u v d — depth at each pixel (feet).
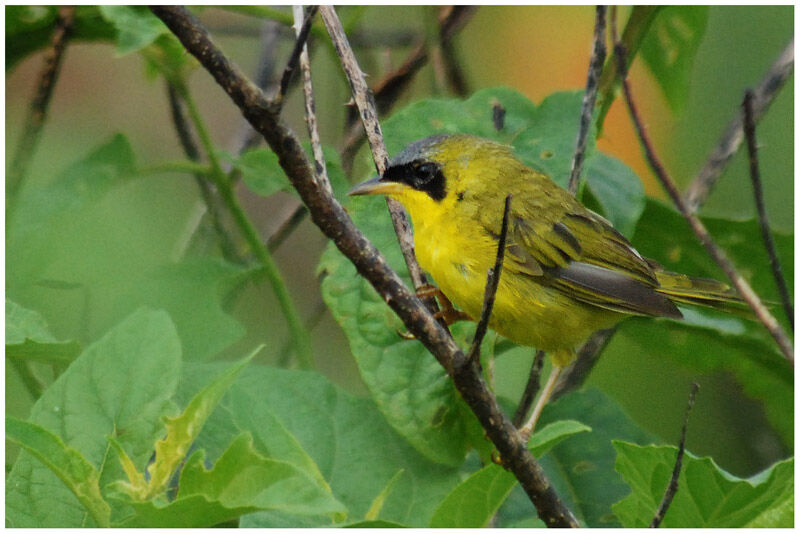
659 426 42.93
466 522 21.72
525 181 34.01
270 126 18.30
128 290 31.22
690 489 22.79
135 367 23.04
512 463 20.33
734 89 42.80
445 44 38.01
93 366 22.98
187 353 30.17
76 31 33.83
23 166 32.73
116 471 21.89
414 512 27.12
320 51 45.37
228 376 20.12
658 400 43.47
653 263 36.29
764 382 37.65
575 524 20.62
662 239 37.27
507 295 32.89
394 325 28.94
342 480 27.50
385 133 34.47
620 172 35.12
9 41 33.40
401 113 34.81
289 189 32.27
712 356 37.47
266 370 28.96
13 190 32.22
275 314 43.80
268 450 21.95
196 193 43.29
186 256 36.52
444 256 33.27
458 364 19.79
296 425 28.22
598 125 34.50
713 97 42.96
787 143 42.96
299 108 45.60
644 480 23.16
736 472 41.52
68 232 31.71
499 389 41.29
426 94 45.44
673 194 19.19
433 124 34.76
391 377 28.43
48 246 31.48
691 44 36.35
